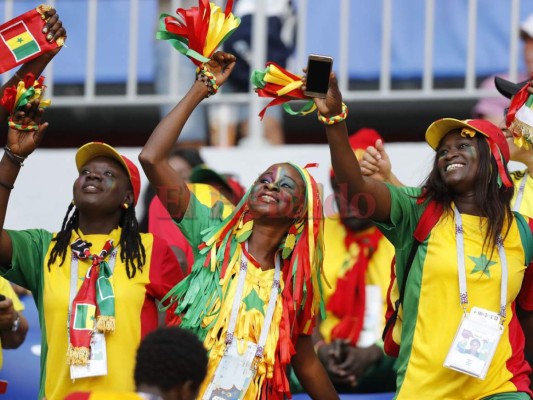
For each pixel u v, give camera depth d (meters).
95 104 35.47
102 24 35.97
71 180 34.69
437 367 23.14
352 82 35.25
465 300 23.16
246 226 24.00
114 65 35.97
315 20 35.31
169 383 18.81
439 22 34.91
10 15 35.97
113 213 24.70
